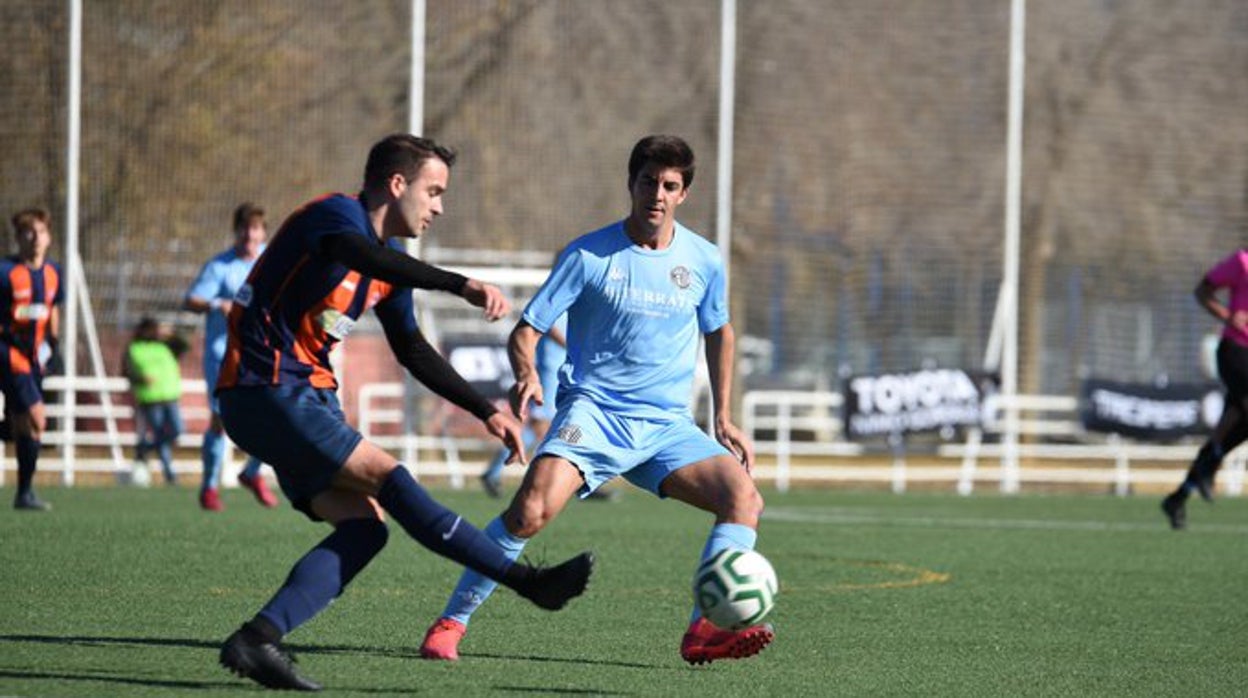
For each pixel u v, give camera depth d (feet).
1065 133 242.99
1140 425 211.00
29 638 68.69
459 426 205.16
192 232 206.39
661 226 67.26
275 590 87.35
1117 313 242.99
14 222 132.05
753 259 238.07
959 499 193.36
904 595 94.32
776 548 122.01
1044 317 242.17
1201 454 147.54
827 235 239.91
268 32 210.79
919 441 209.26
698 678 64.54
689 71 232.32
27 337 134.21
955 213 240.32
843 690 62.69
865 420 207.92
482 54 222.69
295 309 57.06
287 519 134.51
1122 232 242.99
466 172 222.48
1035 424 214.07
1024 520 158.81
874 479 223.51
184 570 95.76
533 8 224.74
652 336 67.31
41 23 199.72
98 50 204.33
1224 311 144.15
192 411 201.26
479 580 66.64
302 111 211.61
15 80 199.93
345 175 212.84
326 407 57.31
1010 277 212.84
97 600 81.56
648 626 78.64
